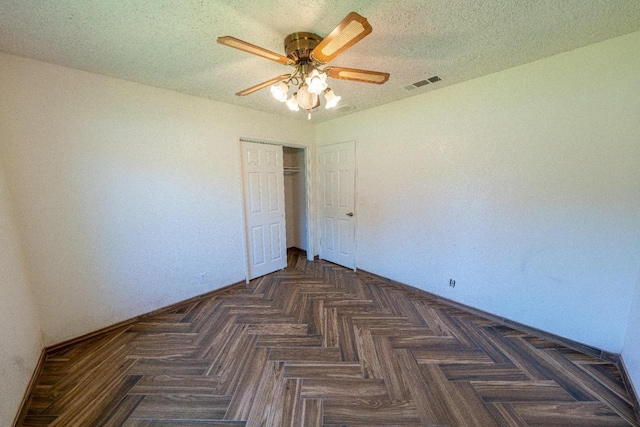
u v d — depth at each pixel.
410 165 2.85
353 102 2.92
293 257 4.41
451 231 2.59
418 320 2.39
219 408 1.47
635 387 1.49
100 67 1.96
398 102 2.87
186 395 1.56
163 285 2.57
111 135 2.17
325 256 4.20
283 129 3.55
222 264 3.04
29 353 1.68
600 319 1.84
